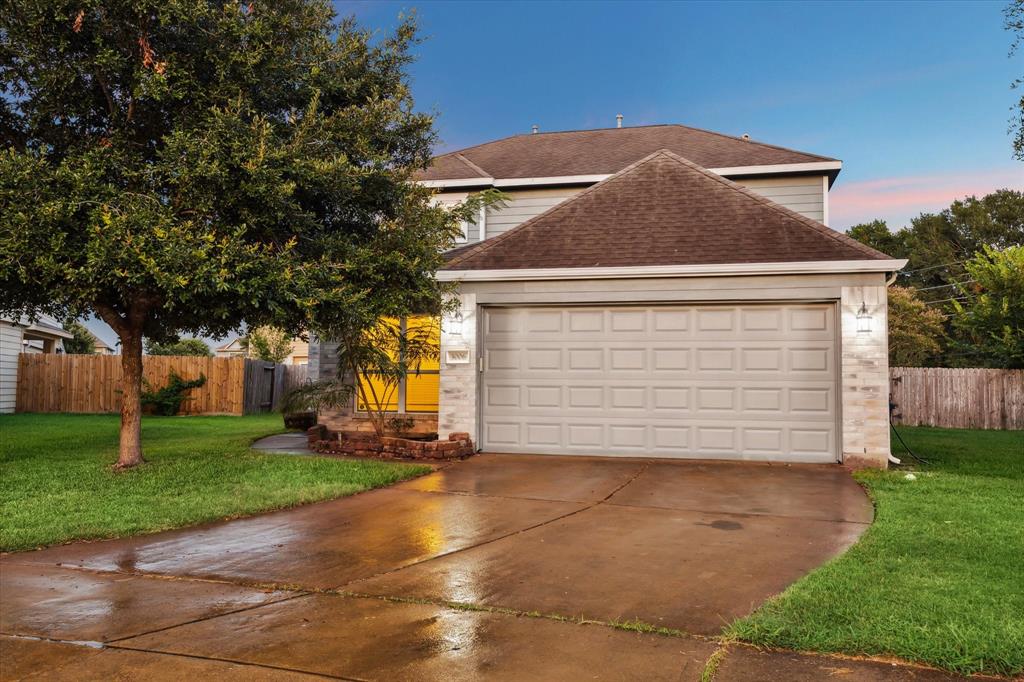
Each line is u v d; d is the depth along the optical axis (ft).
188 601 15.08
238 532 21.20
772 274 34.30
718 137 58.13
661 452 35.81
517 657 11.97
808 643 12.08
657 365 36.06
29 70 27.73
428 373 42.91
